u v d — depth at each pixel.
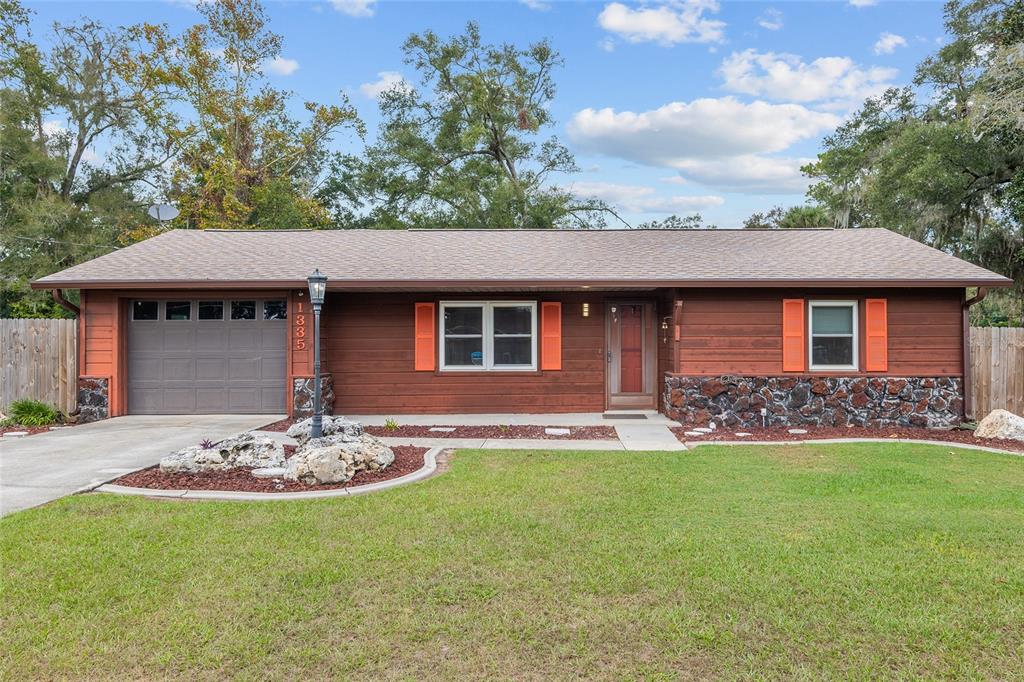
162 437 8.81
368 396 11.80
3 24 24.00
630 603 3.54
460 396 11.81
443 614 3.42
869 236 13.01
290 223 23.72
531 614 3.41
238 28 24.94
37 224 22.62
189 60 24.19
